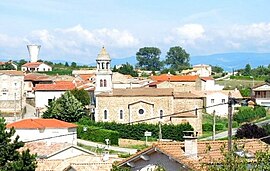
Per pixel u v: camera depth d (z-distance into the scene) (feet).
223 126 417.90
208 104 488.44
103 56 438.40
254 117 458.50
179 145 137.28
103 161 197.47
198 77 574.56
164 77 601.21
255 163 98.58
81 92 460.55
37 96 500.33
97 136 373.81
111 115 404.16
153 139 376.89
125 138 379.76
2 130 153.58
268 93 535.60
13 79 515.09
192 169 116.88
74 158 214.48
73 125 357.00
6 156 150.71
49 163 198.90
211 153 132.67
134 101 402.11
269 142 287.07
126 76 646.74
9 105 492.54
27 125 338.13
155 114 400.26
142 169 137.28
